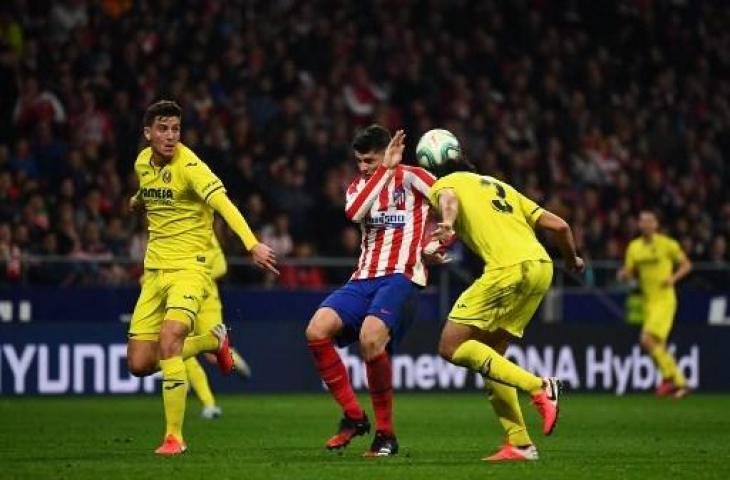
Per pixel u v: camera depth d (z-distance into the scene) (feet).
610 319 173.68
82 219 166.81
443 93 207.10
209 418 119.24
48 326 149.89
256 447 87.61
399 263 79.56
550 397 74.43
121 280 156.25
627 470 71.97
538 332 168.14
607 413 131.54
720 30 243.40
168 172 80.69
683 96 231.30
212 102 186.70
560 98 216.74
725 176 221.05
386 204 79.41
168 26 195.11
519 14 225.15
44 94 179.11
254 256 77.97
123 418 117.70
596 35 233.76
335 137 191.52
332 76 200.54
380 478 66.23
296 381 160.97
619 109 220.64
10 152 173.68
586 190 198.39
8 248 153.07
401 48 209.46
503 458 77.05
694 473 70.95
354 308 79.87
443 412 130.62
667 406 143.74
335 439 80.64
